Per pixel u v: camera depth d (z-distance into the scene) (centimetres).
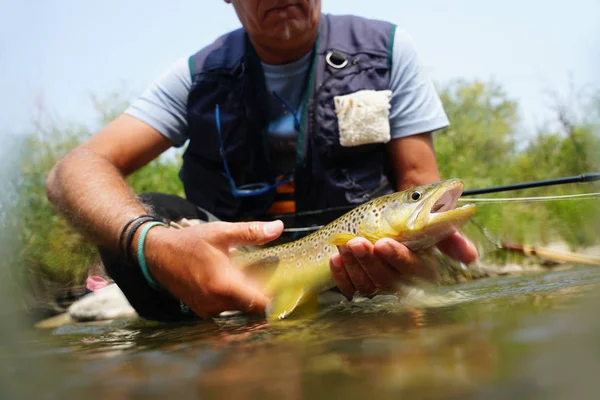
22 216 97
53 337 51
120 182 64
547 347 24
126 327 60
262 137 74
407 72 73
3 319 66
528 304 38
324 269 58
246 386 23
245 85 74
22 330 60
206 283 51
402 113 73
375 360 26
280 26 69
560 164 150
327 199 72
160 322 64
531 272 74
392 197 55
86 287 89
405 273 50
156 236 54
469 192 69
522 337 26
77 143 125
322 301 63
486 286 58
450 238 54
